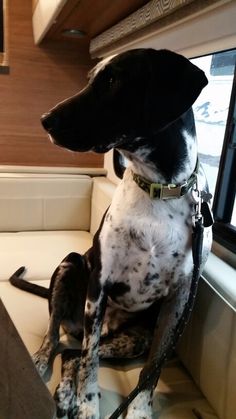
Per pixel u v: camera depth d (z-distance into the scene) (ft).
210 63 4.68
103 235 3.62
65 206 7.55
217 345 3.43
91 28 6.35
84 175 7.79
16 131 7.92
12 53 7.53
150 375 3.26
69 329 4.37
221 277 3.63
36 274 5.71
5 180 7.14
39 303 4.97
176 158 3.22
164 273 3.56
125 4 4.76
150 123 3.01
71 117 3.11
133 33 5.34
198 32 4.21
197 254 3.32
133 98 3.04
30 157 8.11
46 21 6.04
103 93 3.13
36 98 7.88
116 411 3.05
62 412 3.34
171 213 3.35
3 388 1.99
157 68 3.00
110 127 3.12
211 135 4.83
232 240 4.19
